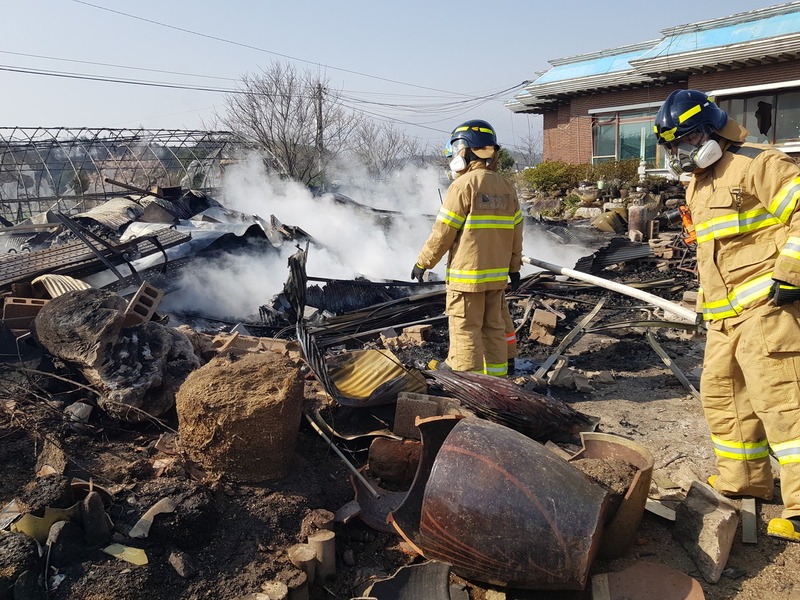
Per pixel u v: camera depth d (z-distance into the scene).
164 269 7.61
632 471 3.24
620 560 3.26
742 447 3.63
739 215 3.27
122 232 10.34
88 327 4.26
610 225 15.79
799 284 2.97
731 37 20.44
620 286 5.68
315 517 3.37
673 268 10.56
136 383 4.14
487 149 5.01
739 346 3.36
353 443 4.26
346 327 7.36
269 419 3.54
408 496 3.37
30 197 23.08
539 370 6.04
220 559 3.11
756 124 20.28
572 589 2.86
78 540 2.97
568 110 28.31
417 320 7.79
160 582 2.89
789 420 3.20
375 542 3.50
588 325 7.50
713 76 21.20
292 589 2.97
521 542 2.82
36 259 6.90
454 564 3.02
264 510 3.42
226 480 3.62
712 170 3.39
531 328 7.34
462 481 2.95
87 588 2.75
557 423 4.00
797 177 3.03
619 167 21.95
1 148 23.83
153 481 3.43
